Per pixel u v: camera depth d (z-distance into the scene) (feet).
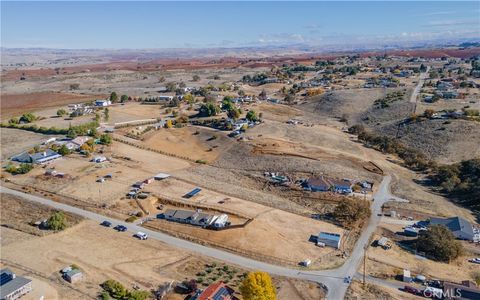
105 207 290.15
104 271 213.25
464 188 341.41
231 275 213.25
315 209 302.86
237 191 329.31
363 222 280.31
